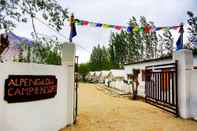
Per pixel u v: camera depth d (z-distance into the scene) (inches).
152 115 352.5
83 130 262.2
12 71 187.3
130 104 485.1
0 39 259.9
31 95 207.6
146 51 1718.8
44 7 297.1
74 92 300.7
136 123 297.3
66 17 319.6
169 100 381.1
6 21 270.1
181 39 393.7
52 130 244.1
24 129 197.9
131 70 754.8
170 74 382.6
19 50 285.7
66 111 282.5
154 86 465.1
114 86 978.7
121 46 1862.7
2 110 177.2
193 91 322.3
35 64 214.7
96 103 499.5
